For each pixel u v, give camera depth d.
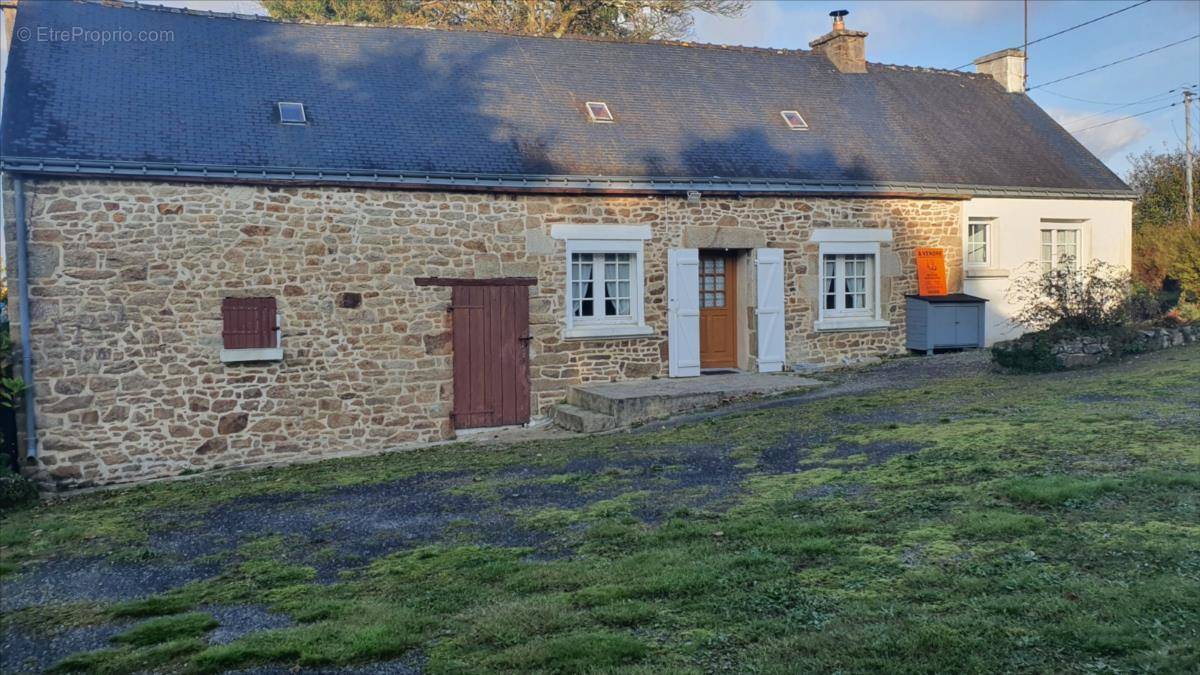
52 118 9.45
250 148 10.04
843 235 12.66
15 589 5.13
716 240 11.95
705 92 13.59
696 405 10.30
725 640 3.71
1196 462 5.76
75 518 7.04
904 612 3.85
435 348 10.62
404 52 12.66
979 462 6.28
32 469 8.98
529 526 5.78
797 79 14.62
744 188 11.87
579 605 4.22
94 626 4.44
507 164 10.98
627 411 9.99
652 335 11.66
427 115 11.44
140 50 10.93
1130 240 14.73
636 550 5.05
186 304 9.54
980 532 4.79
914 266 13.17
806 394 10.44
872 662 3.40
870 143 13.52
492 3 21.03
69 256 9.08
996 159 14.18
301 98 11.09
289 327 9.96
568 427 10.54
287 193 9.94
